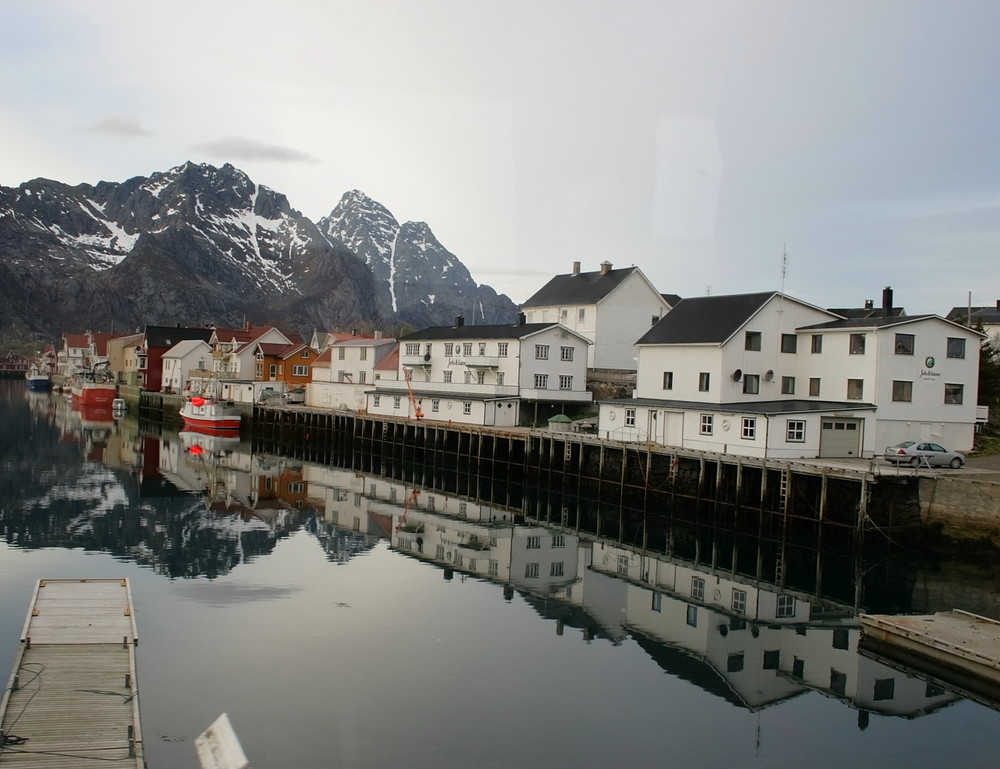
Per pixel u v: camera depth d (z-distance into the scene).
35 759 13.48
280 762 15.31
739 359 47.09
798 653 22.34
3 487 45.62
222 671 19.53
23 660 17.41
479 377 69.06
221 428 86.00
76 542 32.75
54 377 174.12
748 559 34.00
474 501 47.97
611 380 70.00
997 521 31.45
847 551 34.62
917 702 19.06
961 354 45.53
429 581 28.50
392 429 69.69
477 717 17.58
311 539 35.00
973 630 21.80
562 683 19.64
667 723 17.66
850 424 43.03
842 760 16.23
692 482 42.72
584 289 76.81
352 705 17.92
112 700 15.67
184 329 128.25
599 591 28.30
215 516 39.72
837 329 45.62
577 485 48.16
